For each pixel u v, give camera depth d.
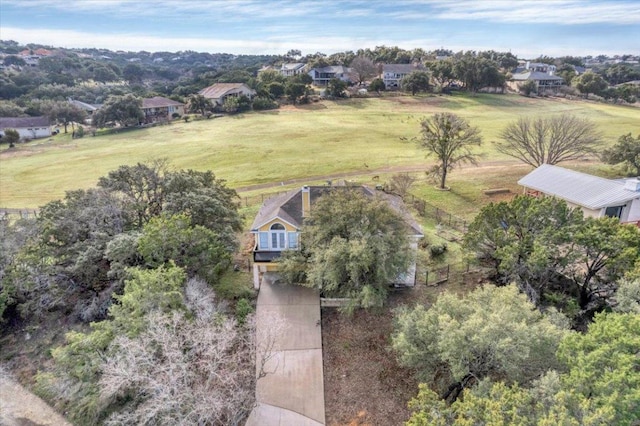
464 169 45.88
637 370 10.22
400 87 108.38
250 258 24.91
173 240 18.91
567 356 11.36
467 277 22.38
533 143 42.19
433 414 10.56
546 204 19.41
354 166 48.78
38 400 16.05
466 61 105.12
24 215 35.34
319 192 24.30
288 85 94.00
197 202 22.33
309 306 20.00
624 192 26.91
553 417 8.98
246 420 14.51
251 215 33.09
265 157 53.75
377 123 74.12
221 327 15.19
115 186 23.91
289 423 14.44
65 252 20.78
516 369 12.17
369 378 16.28
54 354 14.82
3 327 20.03
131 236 19.98
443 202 35.69
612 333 10.78
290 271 20.41
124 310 15.50
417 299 20.66
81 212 21.86
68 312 20.52
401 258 18.19
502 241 19.38
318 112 85.38
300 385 15.95
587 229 18.16
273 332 16.08
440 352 13.79
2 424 14.93
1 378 17.16
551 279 19.67
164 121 82.44
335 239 18.23
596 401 9.51
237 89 97.75
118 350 13.91
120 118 78.44
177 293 15.38
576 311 17.27
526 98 99.31
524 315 13.62
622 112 82.75
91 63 172.50
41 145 66.56
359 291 18.00
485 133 64.50
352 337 18.33
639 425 10.05
